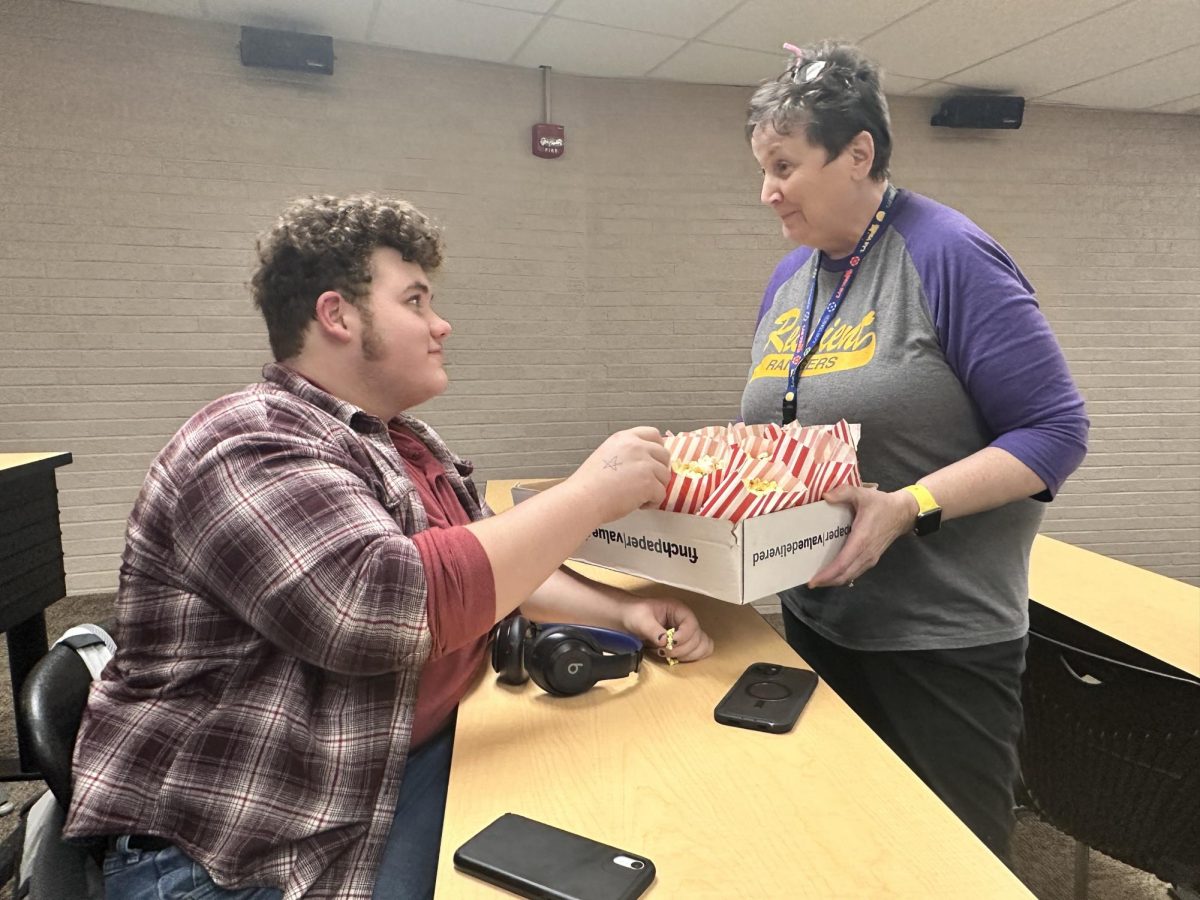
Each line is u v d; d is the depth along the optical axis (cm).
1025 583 114
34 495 204
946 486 96
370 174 341
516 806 68
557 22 298
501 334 369
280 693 78
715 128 375
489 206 359
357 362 89
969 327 102
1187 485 427
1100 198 402
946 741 112
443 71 344
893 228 112
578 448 385
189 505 76
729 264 384
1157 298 413
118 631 85
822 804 68
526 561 78
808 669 95
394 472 87
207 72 317
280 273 88
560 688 88
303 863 74
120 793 77
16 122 300
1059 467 99
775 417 125
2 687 268
